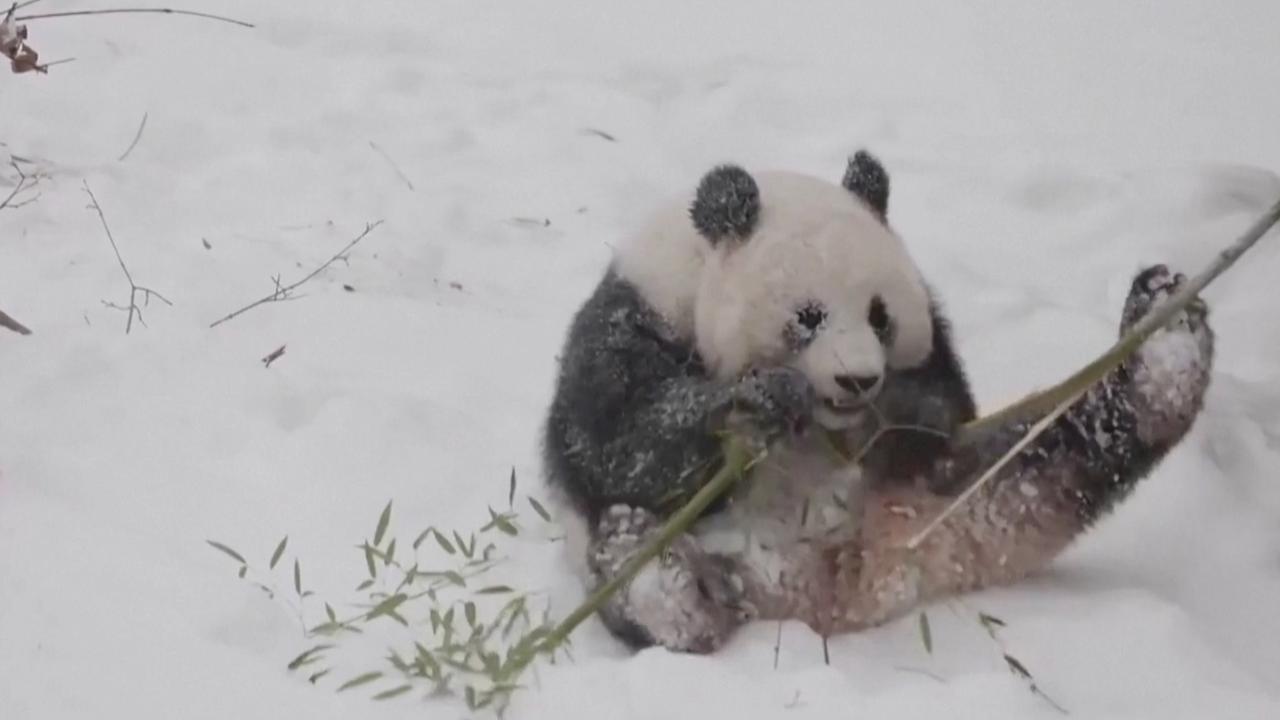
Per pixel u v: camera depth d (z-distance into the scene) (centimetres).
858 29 1587
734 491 612
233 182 1135
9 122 1209
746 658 572
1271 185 1147
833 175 1210
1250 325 970
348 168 1172
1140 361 629
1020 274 1062
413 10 1582
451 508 697
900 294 598
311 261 999
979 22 1602
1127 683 561
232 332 863
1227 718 534
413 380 832
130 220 1042
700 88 1382
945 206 1150
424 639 585
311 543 655
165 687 532
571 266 1048
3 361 788
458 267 1038
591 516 623
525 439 767
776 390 566
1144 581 667
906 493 627
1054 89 1420
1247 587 674
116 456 713
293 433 752
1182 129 1327
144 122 1193
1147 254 1064
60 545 623
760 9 1655
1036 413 638
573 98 1338
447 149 1230
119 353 807
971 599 633
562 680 547
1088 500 637
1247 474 772
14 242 980
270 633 580
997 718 522
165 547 633
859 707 526
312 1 1591
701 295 604
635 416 602
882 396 611
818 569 604
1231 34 1551
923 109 1358
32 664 539
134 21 1465
